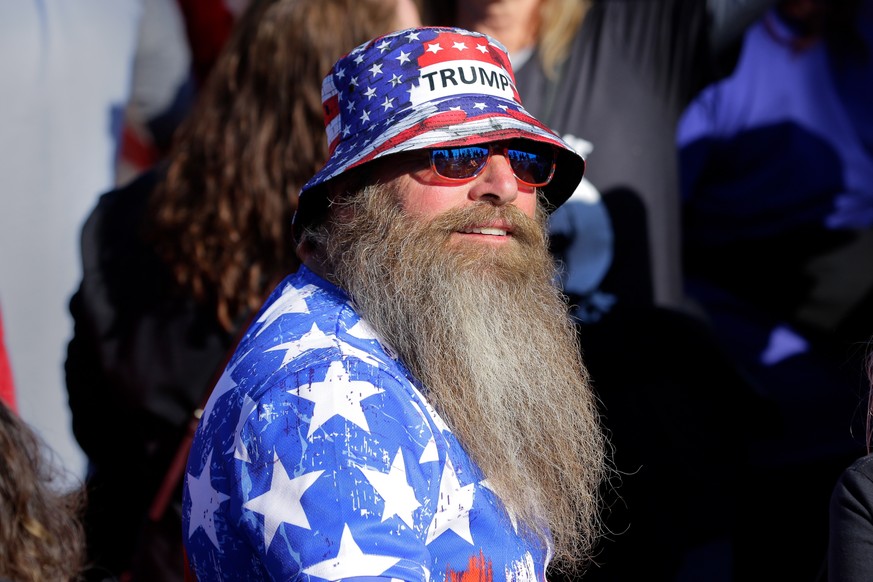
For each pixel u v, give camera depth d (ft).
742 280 51.01
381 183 23.36
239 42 33.68
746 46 49.85
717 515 38.17
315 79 32.17
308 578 18.95
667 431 37.47
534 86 39.52
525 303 23.71
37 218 45.09
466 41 23.73
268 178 31.86
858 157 49.93
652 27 40.37
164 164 35.12
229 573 20.42
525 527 22.26
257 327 22.95
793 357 48.52
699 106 49.85
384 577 18.99
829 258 49.83
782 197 50.08
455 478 21.18
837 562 22.98
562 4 39.40
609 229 38.50
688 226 51.62
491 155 23.47
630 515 37.09
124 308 32.42
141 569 31.24
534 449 23.08
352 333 21.75
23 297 44.83
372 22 32.78
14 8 44.57
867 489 23.08
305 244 24.93
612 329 37.96
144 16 53.16
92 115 47.01
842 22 48.91
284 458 19.58
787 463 46.09
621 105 39.60
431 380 21.90
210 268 31.73
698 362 38.81
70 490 33.17
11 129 44.27
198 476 21.31
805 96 49.80
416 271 22.58
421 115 22.54
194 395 31.50
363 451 19.66
